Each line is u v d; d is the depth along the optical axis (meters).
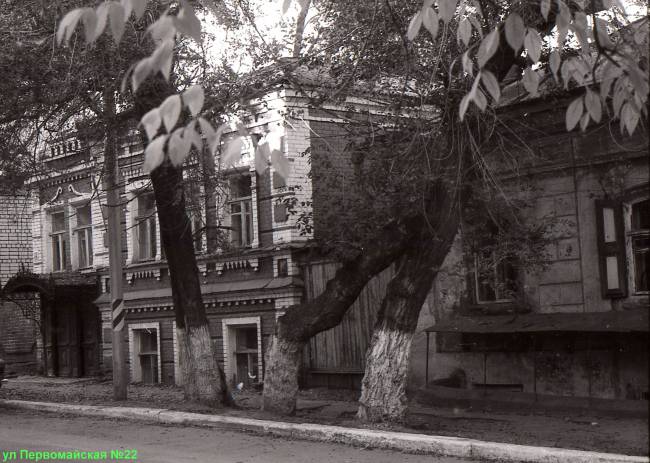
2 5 14.38
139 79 5.58
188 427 13.98
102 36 13.66
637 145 14.45
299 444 11.98
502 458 10.47
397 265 17.50
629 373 14.38
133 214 24.38
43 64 14.38
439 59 12.36
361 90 15.02
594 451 10.28
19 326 29.75
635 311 14.20
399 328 13.00
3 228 29.27
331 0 14.12
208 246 19.77
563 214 15.41
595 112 7.14
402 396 13.01
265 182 20.41
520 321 15.39
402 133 13.48
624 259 14.63
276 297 20.20
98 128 15.22
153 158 5.42
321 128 19.98
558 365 15.37
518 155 15.43
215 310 21.98
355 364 18.55
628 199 14.60
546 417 14.34
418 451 11.18
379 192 13.05
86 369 26.48
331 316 13.92
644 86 7.03
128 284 24.64
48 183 19.73
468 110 12.66
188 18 5.63
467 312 16.62
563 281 15.45
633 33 8.94
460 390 16.03
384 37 13.94
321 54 14.59
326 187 14.65
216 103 13.86
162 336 23.64
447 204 12.76
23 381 25.67
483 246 14.95
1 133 15.44
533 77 8.03
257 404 17.31
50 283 24.75
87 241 26.22
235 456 10.75
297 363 14.20
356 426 12.58
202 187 18.48
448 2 7.27
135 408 15.50
